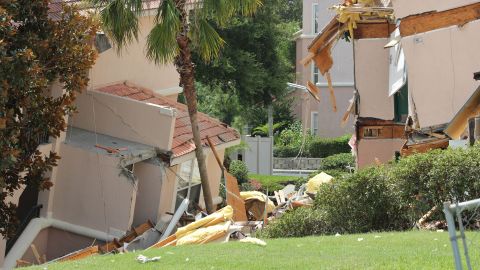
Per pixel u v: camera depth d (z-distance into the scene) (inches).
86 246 1470.2
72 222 1471.5
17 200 1330.0
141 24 1707.7
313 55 1668.3
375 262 787.4
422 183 1085.8
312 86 1774.1
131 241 1412.4
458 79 1331.2
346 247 916.0
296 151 3715.6
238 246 991.0
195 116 1583.4
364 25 1706.4
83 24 1189.7
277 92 2891.2
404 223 1135.0
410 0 1346.0
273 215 1793.8
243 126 3521.2
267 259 860.6
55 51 1163.3
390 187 1129.4
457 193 1053.2
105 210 1461.6
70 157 1469.0
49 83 1197.7
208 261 867.4
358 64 1720.0
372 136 1728.6
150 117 1533.0
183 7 1534.2
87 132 1557.6
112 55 1658.5
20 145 1164.5
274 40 2819.9
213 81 2741.1
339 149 3609.7
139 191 1541.6
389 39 1705.2
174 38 1501.0
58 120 1168.2
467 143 1235.9
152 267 851.4
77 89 1186.0
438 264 750.5
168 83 1913.1
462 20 1331.2
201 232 1230.3
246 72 2704.2
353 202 1167.0
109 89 1638.8
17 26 1186.6
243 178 2576.3
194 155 1631.4
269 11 2785.4
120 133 1549.0
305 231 1213.1
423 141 1386.6
